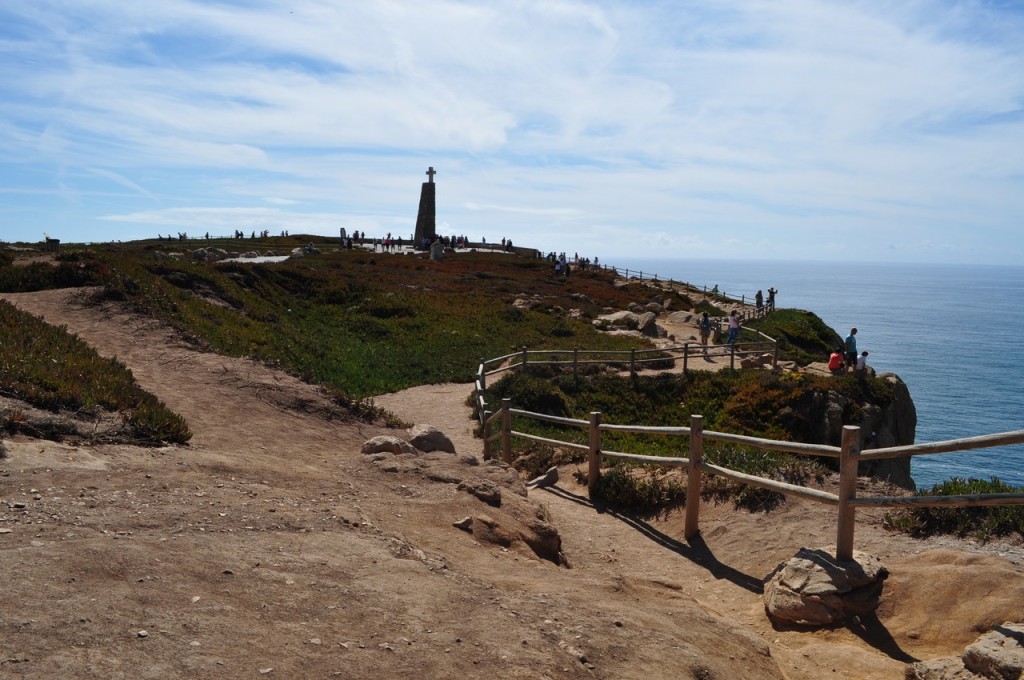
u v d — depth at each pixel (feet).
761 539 30.30
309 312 116.26
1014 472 250.37
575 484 42.27
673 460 33.63
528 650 15.43
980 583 21.89
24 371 32.78
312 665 13.23
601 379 91.40
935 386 445.37
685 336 141.28
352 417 48.44
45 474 23.17
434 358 101.40
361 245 276.21
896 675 19.07
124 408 33.12
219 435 36.68
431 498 28.99
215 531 20.29
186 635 13.43
